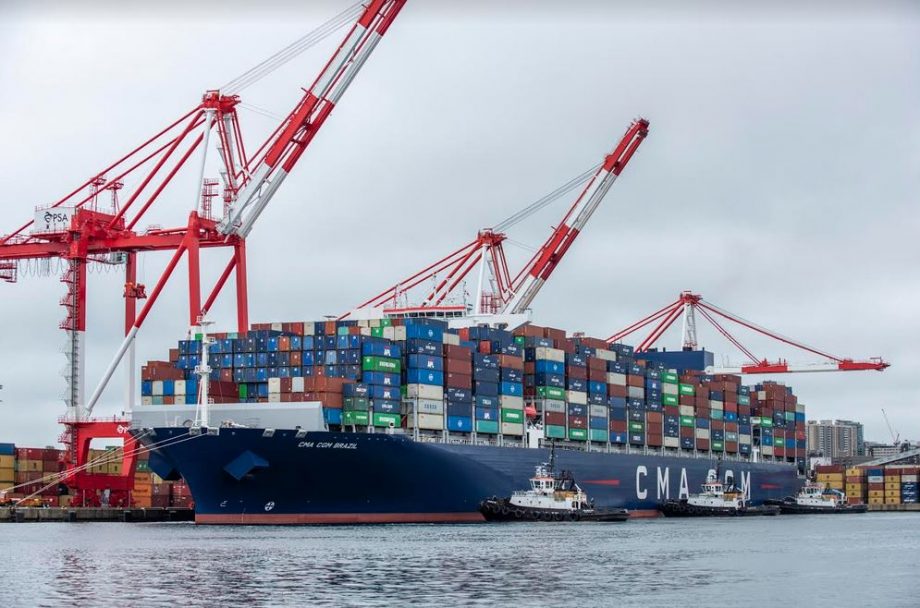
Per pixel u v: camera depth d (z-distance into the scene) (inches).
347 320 3907.5
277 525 3563.0
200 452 3368.6
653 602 2130.9
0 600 2134.6
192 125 4222.4
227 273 4323.3
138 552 2888.8
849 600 2202.3
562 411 4301.2
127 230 4350.4
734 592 2273.6
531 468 4101.9
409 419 3705.7
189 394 3737.7
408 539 3186.5
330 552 2834.6
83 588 2269.9
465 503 3828.7
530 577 2427.4
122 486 4384.8
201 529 3491.6
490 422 3996.1
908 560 2920.8
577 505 4136.3
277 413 3474.4
